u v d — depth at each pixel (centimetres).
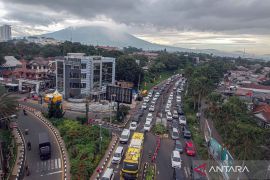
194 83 7694
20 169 3881
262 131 3509
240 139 3534
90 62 8569
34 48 16412
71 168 3888
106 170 3662
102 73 9412
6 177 3597
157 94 10412
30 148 4644
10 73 10681
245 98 8612
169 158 4594
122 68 10944
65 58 8606
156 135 5828
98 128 5628
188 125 6650
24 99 8094
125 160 3744
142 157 4559
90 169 3850
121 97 6556
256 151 3409
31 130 5588
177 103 9025
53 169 3962
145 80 13288
